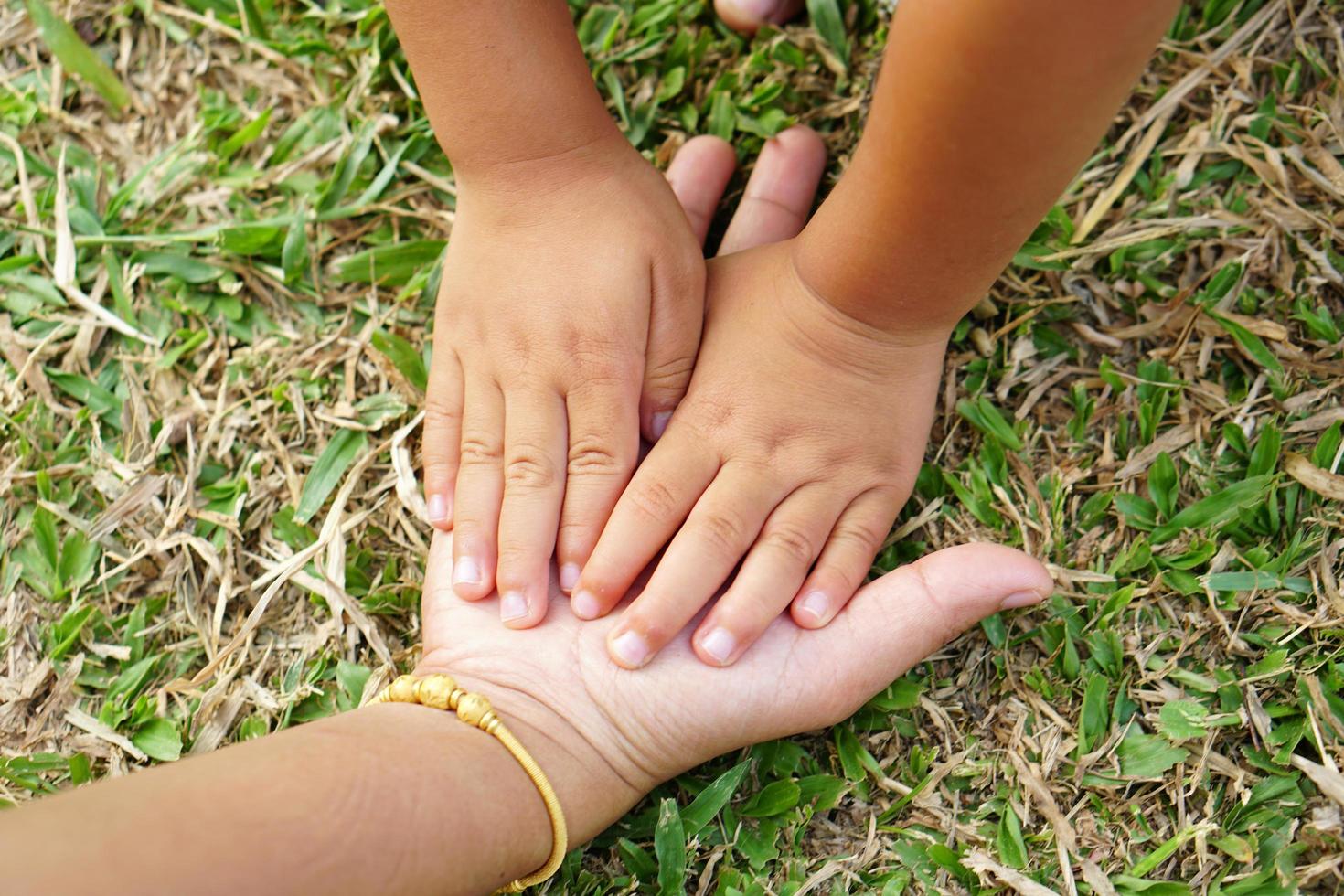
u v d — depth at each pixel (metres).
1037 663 0.48
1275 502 0.48
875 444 0.47
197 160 0.56
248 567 0.51
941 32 0.37
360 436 0.52
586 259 0.47
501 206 0.48
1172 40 0.53
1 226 0.55
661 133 0.56
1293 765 0.46
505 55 0.45
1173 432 0.50
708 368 0.47
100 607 0.51
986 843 0.46
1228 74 0.52
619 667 0.45
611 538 0.46
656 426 0.48
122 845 0.37
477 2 0.45
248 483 0.52
